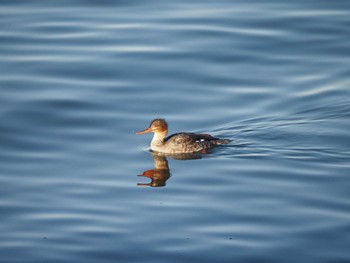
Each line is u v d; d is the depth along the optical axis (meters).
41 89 27.39
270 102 26.92
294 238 18.59
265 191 21.02
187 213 19.91
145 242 18.56
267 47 30.75
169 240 18.64
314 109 26.38
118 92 27.39
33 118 25.53
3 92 27.09
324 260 17.70
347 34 31.66
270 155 23.44
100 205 20.45
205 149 23.88
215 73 28.88
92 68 28.97
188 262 17.69
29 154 23.38
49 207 20.36
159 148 24.05
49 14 33.47
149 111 26.23
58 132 24.75
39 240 18.75
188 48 30.55
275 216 19.62
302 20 32.75
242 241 18.52
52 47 30.53
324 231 18.86
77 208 20.28
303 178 21.75
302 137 24.50
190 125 25.53
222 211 19.95
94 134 24.73
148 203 20.52
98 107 26.34
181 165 23.02
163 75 28.64
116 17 33.28
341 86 27.97
